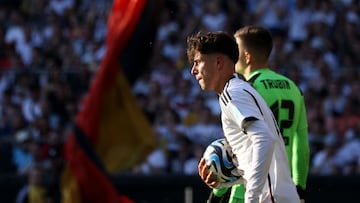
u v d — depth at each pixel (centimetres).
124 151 2344
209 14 4606
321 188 3294
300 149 1745
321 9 4562
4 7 4888
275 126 1405
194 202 3291
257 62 1711
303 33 4478
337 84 3941
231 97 1357
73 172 2300
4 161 3656
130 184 3297
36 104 3981
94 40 4584
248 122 1330
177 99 3925
